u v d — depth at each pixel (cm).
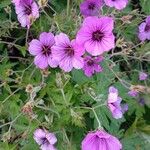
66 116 18
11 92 20
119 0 19
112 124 19
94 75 20
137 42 22
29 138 19
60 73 19
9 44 21
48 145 18
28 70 20
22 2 19
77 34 17
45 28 21
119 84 20
